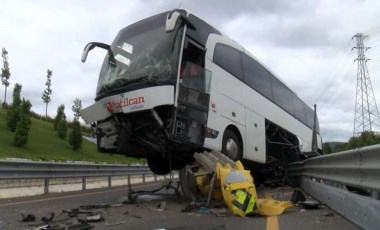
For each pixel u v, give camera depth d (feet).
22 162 39.63
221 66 34.81
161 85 27.37
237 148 36.68
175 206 28.30
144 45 30.14
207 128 31.09
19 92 112.06
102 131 30.45
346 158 20.99
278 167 49.52
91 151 117.50
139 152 31.55
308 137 64.03
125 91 28.63
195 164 30.27
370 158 17.30
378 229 15.79
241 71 39.55
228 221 21.56
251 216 23.25
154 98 27.17
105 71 31.91
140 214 24.59
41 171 42.57
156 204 29.17
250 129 40.06
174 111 27.45
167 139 27.91
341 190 22.58
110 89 29.89
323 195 27.25
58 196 40.24
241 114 38.06
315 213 23.70
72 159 92.17
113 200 34.50
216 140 32.37
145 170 69.77
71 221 22.22
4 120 118.11
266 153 44.83
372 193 18.22
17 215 25.30
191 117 29.19
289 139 53.47
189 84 29.25
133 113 28.35
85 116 31.48
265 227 19.53
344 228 18.66
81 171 49.73
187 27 30.17
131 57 30.22
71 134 109.40
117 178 68.39
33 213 26.05
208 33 33.55
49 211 26.99
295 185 47.93
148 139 28.73
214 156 28.27
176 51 28.40
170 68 27.94
